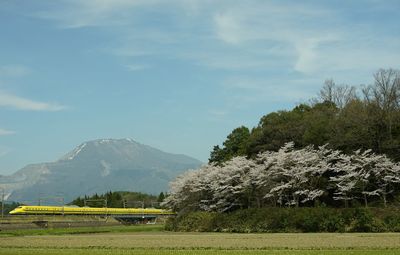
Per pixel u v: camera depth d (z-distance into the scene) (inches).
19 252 1577.3
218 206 3740.2
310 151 3385.8
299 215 2878.9
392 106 3351.4
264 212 3110.2
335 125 3503.9
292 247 1691.7
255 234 2704.2
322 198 3378.4
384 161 3061.0
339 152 3260.3
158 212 6535.4
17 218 4761.3
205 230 3400.6
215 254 1444.4
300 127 3846.0
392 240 1909.4
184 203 4069.9
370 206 2997.0
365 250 1501.0
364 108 3469.5
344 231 2682.1
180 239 2303.2
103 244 2004.2
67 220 5083.7
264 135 4067.4
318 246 1696.6
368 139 3304.6
